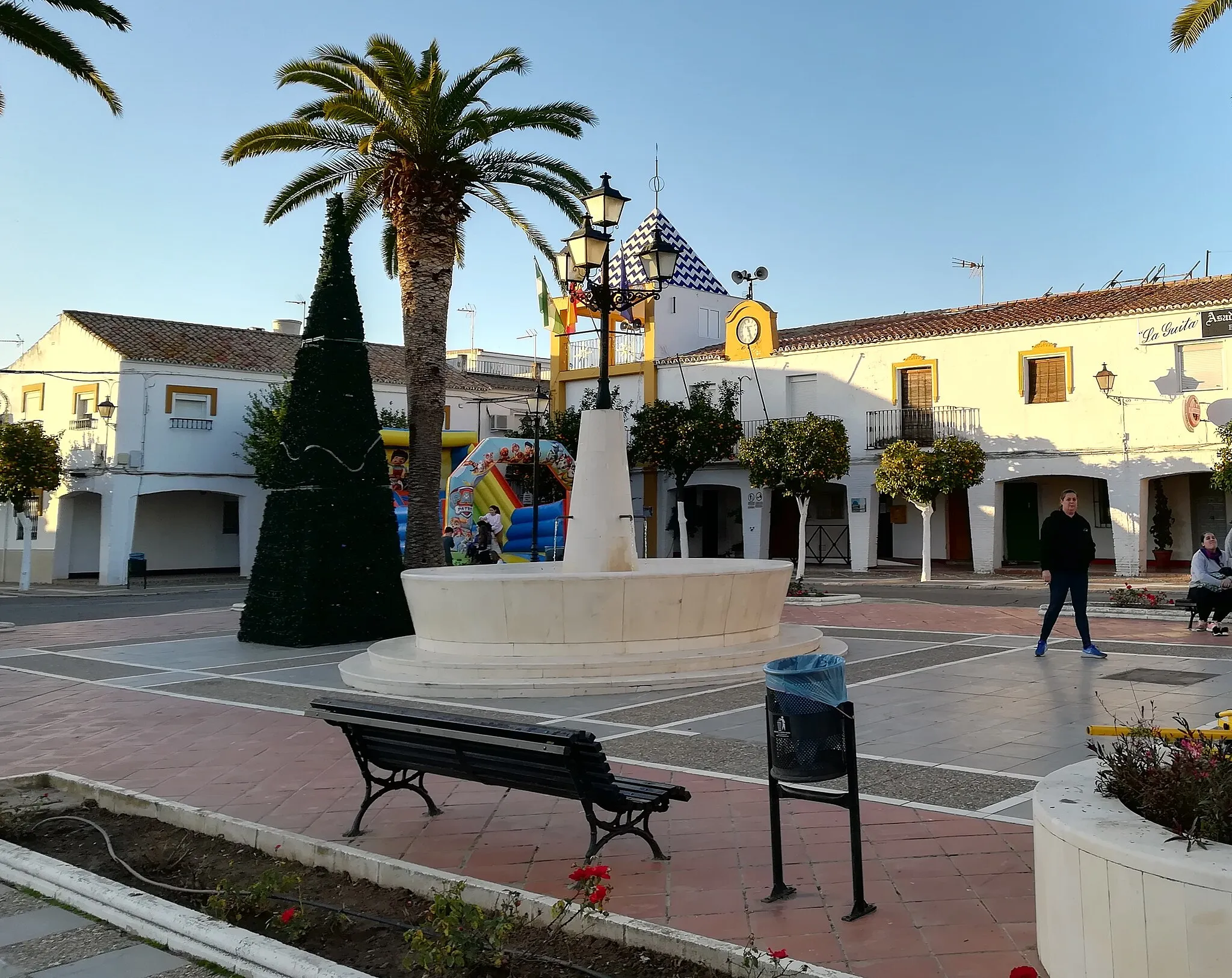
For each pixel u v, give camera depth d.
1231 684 9.24
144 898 4.60
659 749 7.36
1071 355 25.64
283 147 17.80
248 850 5.50
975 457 25.02
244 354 34.50
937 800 5.80
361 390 15.20
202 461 32.53
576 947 4.05
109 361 31.50
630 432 32.47
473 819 5.77
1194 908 2.88
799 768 4.22
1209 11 11.71
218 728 8.62
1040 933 3.57
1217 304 23.41
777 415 30.47
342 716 5.43
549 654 10.36
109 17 12.87
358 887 4.86
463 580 10.45
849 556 32.12
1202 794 3.19
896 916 4.11
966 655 11.72
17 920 4.65
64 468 31.77
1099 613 15.77
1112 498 25.02
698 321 34.97
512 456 27.45
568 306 31.23
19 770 7.31
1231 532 14.14
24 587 29.22
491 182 18.50
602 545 11.27
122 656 13.77
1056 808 3.49
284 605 14.45
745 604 10.98
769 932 3.99
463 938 3.80
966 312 30.17
